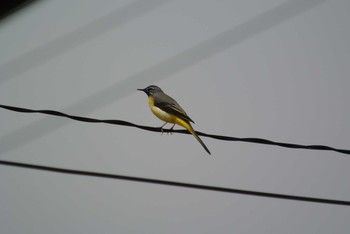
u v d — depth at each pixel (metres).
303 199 9.96
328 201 9.95
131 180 9.38
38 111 9.80
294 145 10.55
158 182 9.42
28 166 9.07
